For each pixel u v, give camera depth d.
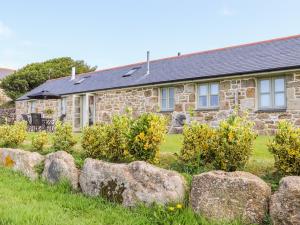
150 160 6.65
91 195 6.28
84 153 8.47
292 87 13.95
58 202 5.86
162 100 18.59
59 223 4.68
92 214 5.29
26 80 42.94
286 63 14.12
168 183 5.30
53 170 7.32
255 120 14.91
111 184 5.97
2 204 5.44
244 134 5.89
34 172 7.85
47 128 20.77
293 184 4.27
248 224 4.53
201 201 4.94
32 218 4.80
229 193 4.73
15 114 32.84
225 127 6.02
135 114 19.59
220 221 4.70
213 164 6.05
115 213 5.26
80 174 6.71
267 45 17.81
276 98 14.60
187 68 18.91
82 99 24.16
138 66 23.83
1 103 43.69
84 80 26.55
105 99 21.69
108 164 6.20
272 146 5.51
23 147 10.44
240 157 5.82
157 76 19.44
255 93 15.02
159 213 5.01
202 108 16.80
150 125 6.68
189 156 6.39
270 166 6.20
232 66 16.36
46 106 27.08
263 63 15.19
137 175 5.70
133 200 5.57
